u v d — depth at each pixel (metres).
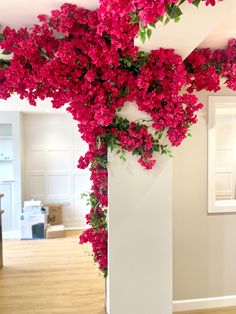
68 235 4.91
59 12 1.59
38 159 5.22
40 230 4.73
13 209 4.84
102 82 1.89
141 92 1.88
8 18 1.70
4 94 1.96
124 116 1.98
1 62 2.01
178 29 1.44
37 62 1.84
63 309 2.66
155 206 2.09
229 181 4.70
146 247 2.09
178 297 2.70
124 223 2.07
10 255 3.99
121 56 1.77
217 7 1.21
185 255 2.70
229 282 2.77
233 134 4.70
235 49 2.08
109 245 2.07
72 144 5.31
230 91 2.66
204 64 2.16
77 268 3.54
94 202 2.45
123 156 2.04
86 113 1.88
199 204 2.70
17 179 4.82
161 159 2.08
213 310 2.69
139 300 2.10
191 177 2.68
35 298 2.85
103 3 1.23
